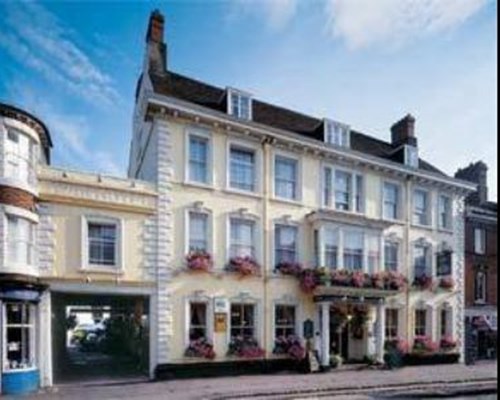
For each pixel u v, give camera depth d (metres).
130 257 19.98
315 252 24.42
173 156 21.28
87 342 36.66
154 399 15.32
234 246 22.59
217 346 21.36
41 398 15.52
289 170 24.77
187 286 20.97
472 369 25.45
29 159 18.19
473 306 32.00
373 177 27.55
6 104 17.19
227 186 22.48
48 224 18.58
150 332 20.16
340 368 24.03
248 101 23.75
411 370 24.38
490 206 35.31
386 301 26.88
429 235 29.52
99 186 19.56
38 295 17.88
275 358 22.69
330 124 26.23
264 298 22.84
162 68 24.05
